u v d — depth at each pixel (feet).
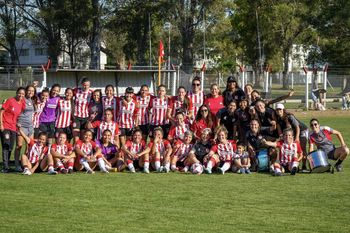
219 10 220.64
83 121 50.49
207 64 255.29
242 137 47.21
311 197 34.78
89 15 207.10
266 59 214.90
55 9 208.33
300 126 46.93
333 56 168.55
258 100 46.60
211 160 45.03
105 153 47.16
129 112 49.37
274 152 44.78
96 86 105.60
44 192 36.52
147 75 109.70
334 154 45.62
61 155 45.60
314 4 171.32
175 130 47.57
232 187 38.24
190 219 29.40
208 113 47.83
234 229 27.55
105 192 36.45
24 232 27.12
